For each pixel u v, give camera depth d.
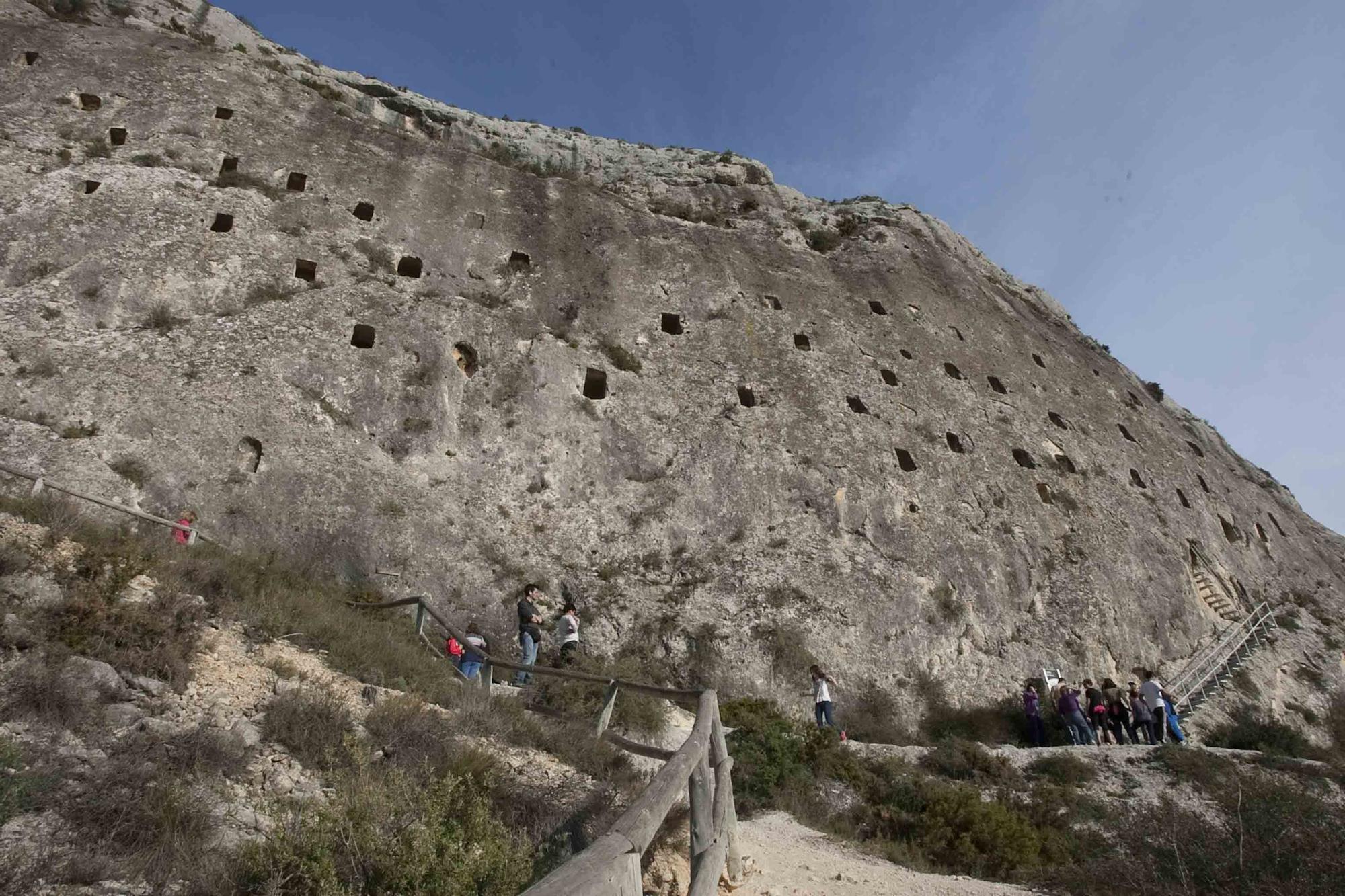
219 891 4.99
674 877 6.57
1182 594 24.50
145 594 8.99
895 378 27.80
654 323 26.55
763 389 25.22
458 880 5.15
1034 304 41.81
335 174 26.58
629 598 18.86
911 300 32.50
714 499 21.56
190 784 6.04
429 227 26.34
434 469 19.78
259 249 22.55
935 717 18.59
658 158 41.06
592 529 20.19
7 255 19.66
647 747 8.66
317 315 21.50
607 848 3.77
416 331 22.22
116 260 20.47
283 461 18.09
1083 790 13.63
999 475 25.39
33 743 5.99
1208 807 11.99
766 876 7.55
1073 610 22.11
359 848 5.32
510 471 20.59
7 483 15.04
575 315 25.53
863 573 20.73
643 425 22.89
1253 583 27.81
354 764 6.84
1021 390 30.17
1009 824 10.40
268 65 33.59
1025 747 17.61
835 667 18.69
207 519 16.50
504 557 18.72
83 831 5.26
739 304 28.44
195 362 19.16
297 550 16.84
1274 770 14.48
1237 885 8.35
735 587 19.67
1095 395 32.62
